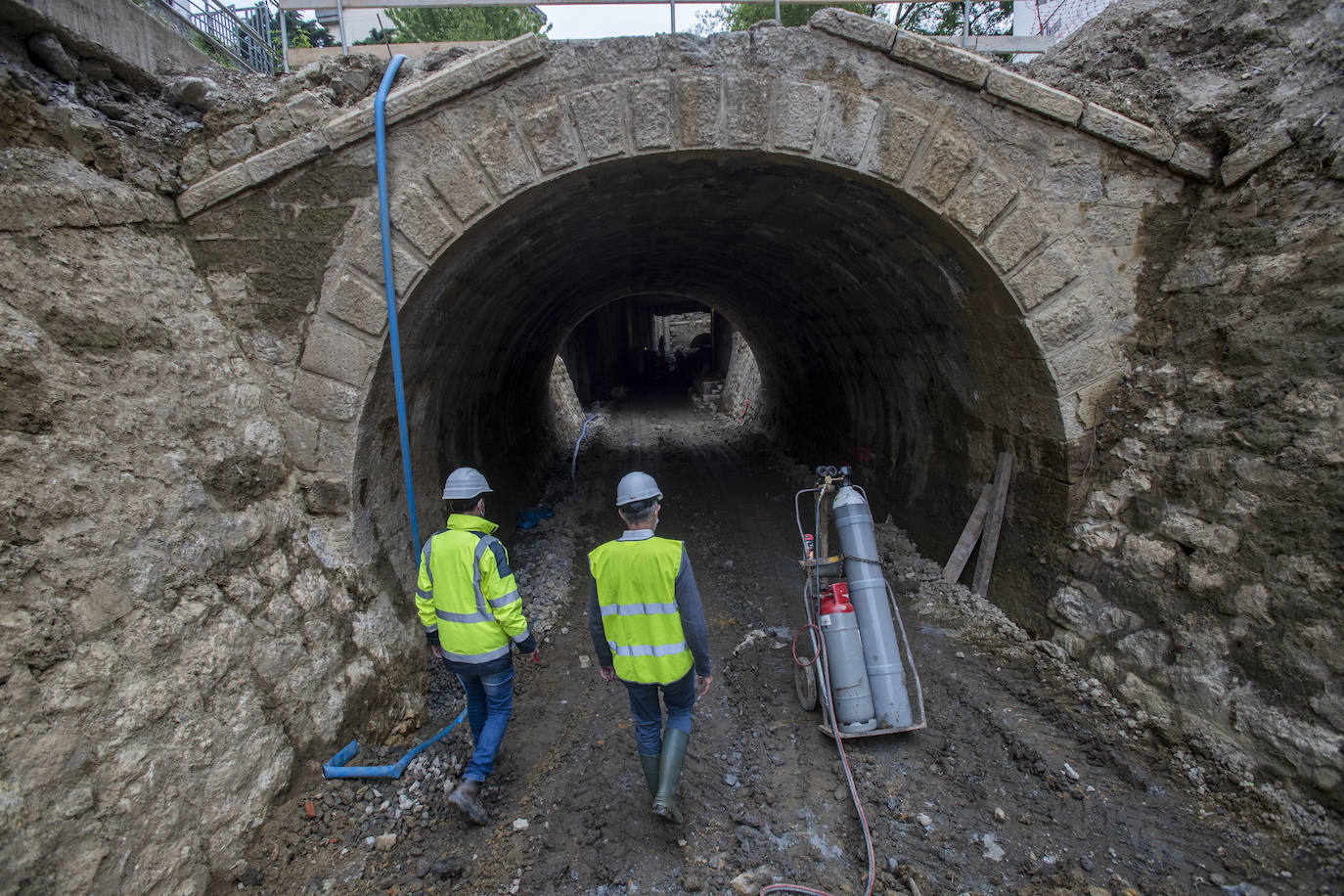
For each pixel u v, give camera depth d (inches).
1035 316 183.8
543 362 475.2
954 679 185.6
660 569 125.0
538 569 286.7
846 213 215.6
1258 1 170.6
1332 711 124.2
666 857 129.8
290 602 150.3
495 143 170.9
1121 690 165.8
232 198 166.1
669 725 134.6
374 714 162.6
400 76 175.2
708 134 176.2
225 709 126.1
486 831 136.6
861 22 171.6
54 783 95.0
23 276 121.1
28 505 106.5
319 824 133.7
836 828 136.3
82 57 152.7
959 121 177.3
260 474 158.2
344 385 170.6
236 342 167.5
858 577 167.5
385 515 189.6
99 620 109.9
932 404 266.4
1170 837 128.3
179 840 110.4
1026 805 139.1
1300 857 120.1
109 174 152.0
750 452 528.7
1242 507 148.3
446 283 192.4
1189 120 174.4
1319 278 145.7
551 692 194.9
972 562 232.5
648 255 362.9
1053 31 308.7
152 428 133.2
